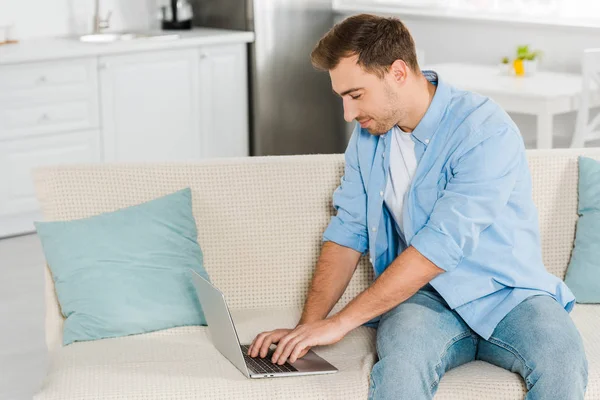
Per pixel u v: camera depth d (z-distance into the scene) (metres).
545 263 2.83
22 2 5.58
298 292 2.83
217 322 2.37
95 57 5.16
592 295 2.71
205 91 5.63
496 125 2.39
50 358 2.48
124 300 2.58
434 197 2.46
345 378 2.27
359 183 2.65
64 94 5.09
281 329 2.46
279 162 2.86
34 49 5.03
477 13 5.77
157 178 2.80
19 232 5.10
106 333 2.55
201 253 2.75
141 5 6.05
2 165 4.95
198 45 5.54
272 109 5.86
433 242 2.34
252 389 2.22
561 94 4.61
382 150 2.55
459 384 2.25
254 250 2.81
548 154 2.85
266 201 2.83
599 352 2.39
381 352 2.28
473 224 2.35
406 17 6.01
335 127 6.15
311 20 5.86
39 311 4.01
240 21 5.76
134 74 5.33
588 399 2.25
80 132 5.20
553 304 2.35
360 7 6.22
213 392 2.21
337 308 2.79
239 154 5.88
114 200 2.77
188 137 5.63
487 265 2.41
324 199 2.84
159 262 2.66
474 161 2.38
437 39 5.90
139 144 5.45
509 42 5.55
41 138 5.06
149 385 2.23
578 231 2.80
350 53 2.34
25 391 3.25
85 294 2.58
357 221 2.64
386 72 2.36
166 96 5.48
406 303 2.43
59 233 2.66
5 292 4.23
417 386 2.15
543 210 2.82
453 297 2.38
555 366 2.15
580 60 5.27
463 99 2.45
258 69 5.76
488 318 2.36
